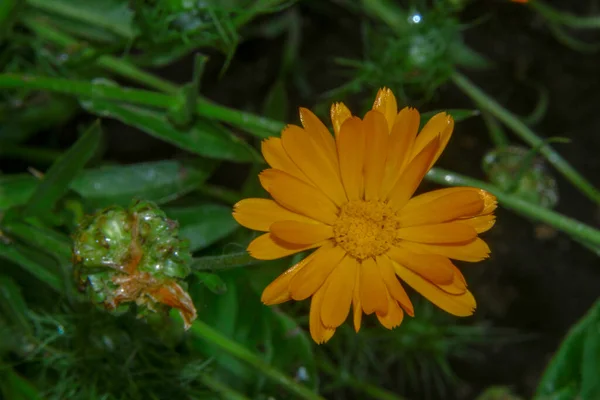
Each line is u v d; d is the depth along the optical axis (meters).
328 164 0.35
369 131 0.35
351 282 0.36
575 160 0.50
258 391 0.42
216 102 0.50
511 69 0.51
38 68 0.44
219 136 0.40
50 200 0.39
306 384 0.42
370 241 0.36
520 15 0.51
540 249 0.50
